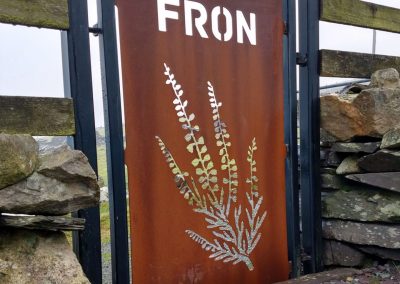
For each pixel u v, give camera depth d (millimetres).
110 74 2260
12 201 1726
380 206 2973
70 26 2143
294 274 3006
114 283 2322
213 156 2635
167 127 2461
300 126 3150
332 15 3117
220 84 2650
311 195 3135
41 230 1872
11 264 1709
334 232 3193
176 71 2482
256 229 2820
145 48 2377
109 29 2256
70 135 2160
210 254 2635
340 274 2945
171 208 2482
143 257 2387
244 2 2734
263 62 2828
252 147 2795
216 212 2656
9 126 1993
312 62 3070
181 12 2494
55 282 1714
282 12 2918
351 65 3252
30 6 2037
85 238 2182
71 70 2152
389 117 2955
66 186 1859
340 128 3094
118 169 2287
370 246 3043
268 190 2875
